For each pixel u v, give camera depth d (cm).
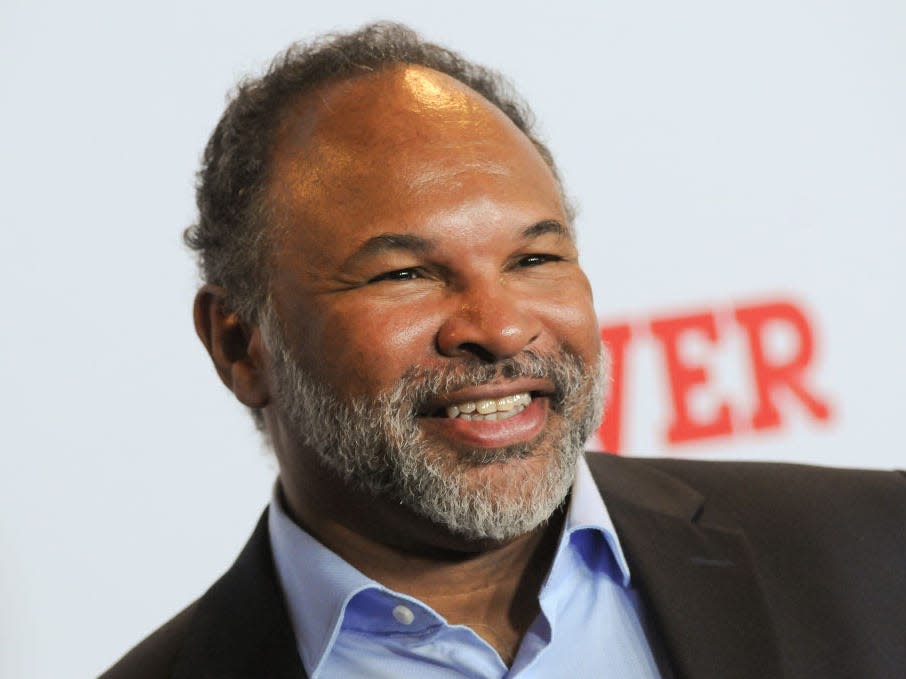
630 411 775
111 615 754
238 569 524
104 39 766
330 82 497
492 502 443
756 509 529
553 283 462
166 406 766
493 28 793
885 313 793
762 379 784
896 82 809
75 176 761
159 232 767
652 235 788
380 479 454
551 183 480
